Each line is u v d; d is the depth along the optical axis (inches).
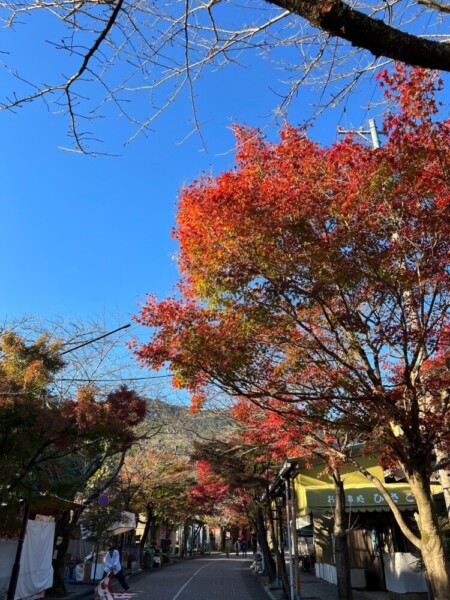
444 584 242.1
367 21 124.5
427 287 259.0
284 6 127.5
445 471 395.9
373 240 244.5
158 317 281.9
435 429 266.5
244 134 269.6
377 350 266.8
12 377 456.1
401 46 126.9
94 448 520.4
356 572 709.3
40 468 514.0
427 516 257.4
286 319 266.5
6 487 465.1
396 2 155.3
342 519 470.6
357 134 305.4
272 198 247.3
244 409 542.3
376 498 518.9
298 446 480.1
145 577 1090.7
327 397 273.3
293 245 246.5
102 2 132.6
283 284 245.4
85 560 909.2
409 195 240.2
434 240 239.1
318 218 247.6
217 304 266.2
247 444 778.8
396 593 542.0
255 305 258.8
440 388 277.7
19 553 482.6
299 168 254.8
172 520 1759.4
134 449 1150.3
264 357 291.9
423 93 217.6
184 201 275.4
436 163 229.5
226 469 877.8
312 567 1199.6
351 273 245.3
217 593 763.4
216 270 254.1
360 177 242.4
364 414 280.5
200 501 1274.6
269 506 911.0
